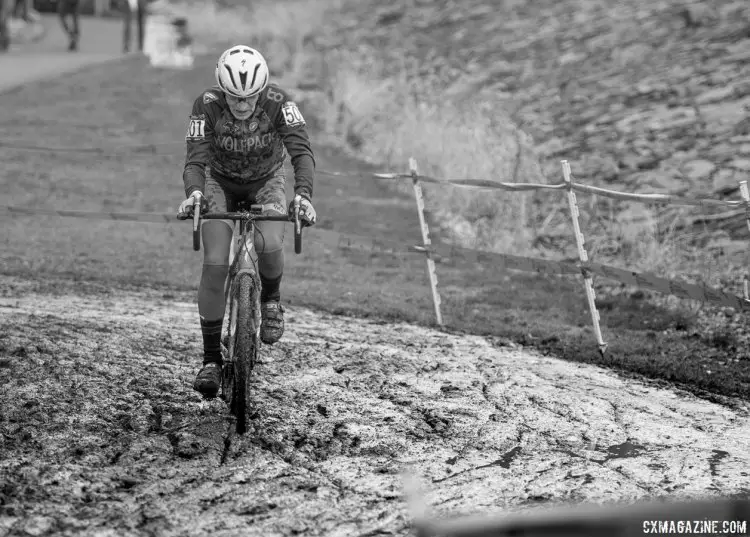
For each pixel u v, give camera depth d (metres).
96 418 16.56
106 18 105.38
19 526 12.69
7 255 33.53
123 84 70.06
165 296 28.77
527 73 64.25
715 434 17.11
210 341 16.67
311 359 20.98
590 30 71.12
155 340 21.95
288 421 16.94
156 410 17.16
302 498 13.93
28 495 13.59
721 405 19.11
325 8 99.25
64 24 83.94
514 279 33.34
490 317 27.33
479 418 17.58
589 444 16.50
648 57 61.31
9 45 84.44
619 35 67.75
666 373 21.30
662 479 14.91
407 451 15.91
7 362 19.22
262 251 16.53
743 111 47.31
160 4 113.56
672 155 44.03
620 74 59.38
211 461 15.10
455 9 88.12
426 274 34.38
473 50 73.06
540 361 22.25
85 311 25.23
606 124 50.75
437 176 46.19
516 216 38.81
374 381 19.61
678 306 27.88
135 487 14.06
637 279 21.91
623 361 22.39
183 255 35.75
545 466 15.42
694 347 23.86
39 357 19.66
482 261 25.28
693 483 14.73
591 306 22.98
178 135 57.25
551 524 13.26
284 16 94.19
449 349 22.97
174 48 88.44
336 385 19.22
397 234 39.94
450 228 41.00
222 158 16.64
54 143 53.59
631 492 14.38
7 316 23.22
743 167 40.47
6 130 55.56
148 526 12.90
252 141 16.44
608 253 34.56
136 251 35.84
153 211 42.41
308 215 15.88
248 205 17.52
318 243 38.47
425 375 20.27
